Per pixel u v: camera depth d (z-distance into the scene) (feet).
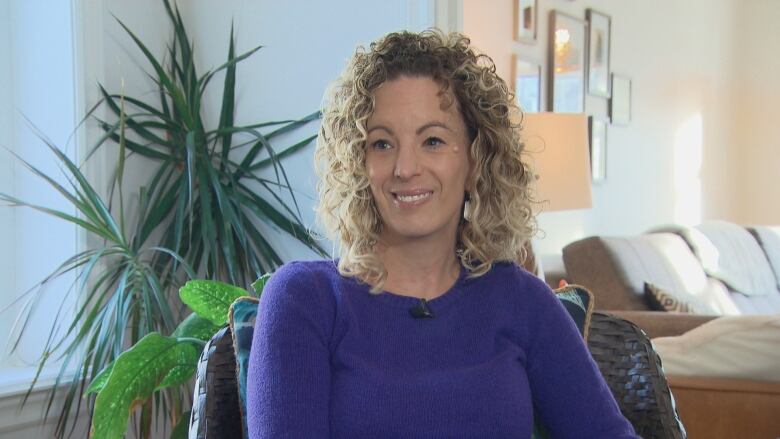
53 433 7.32
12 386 6.90
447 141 3.84
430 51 3.86
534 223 4.39
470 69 3.94
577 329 4.05
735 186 22.16
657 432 3.98
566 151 9.17
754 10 21.97
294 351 3.50
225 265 7.94
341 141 3.89
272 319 3.58
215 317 4.84
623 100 16.11
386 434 3.47
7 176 7.72
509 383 3.67
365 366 3.58
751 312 13.57
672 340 7.44
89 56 7.57
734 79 21.98
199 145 8.04
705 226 14.38
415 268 3.92
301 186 8.11
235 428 3.76
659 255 11.71
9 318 7.71
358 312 3.72
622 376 4.11
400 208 3.78
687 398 7.16
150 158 8.36
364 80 3.82
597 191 15.02
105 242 7.66
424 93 3.79
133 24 8.22
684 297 9.98
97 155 7.62
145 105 7.89
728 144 21.75
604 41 15.24
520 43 12.53
